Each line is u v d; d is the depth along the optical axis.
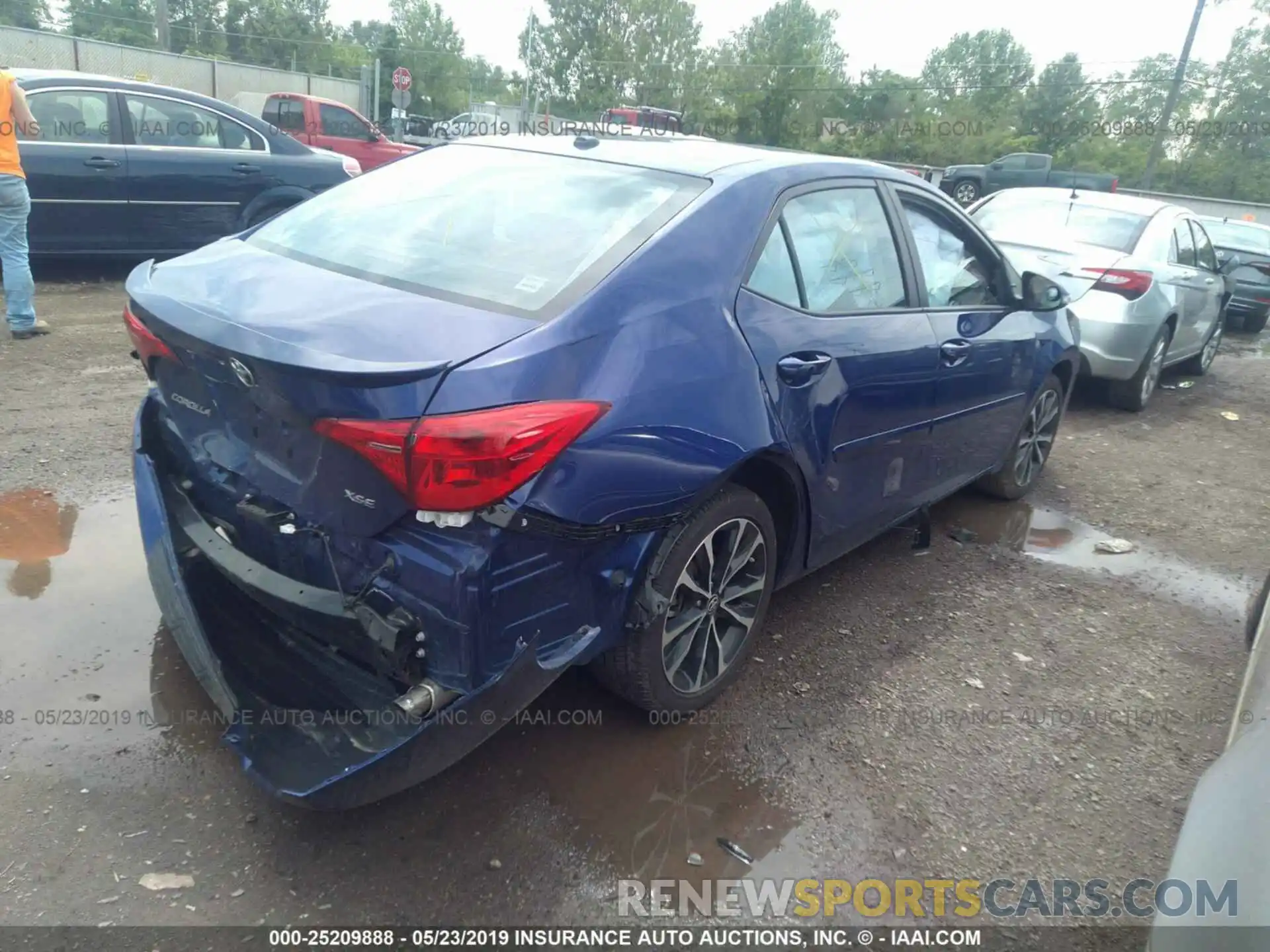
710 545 2.91
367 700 2.38
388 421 2.10
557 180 3.14
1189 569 4.79
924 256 3.88
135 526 4.01
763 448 2.84
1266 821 1.67
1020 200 8.07
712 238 2.85
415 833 2.55
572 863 2.51
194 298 2.58
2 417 5.04
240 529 2.62
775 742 3.06
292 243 3.06
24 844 2.39
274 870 2.40
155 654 3.16
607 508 2.39
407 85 23.56
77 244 8.04
